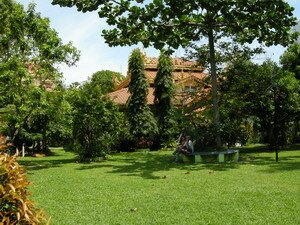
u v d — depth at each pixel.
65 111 17.64
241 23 17.89
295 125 27.48
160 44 17.67
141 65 28.81
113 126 19.88
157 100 29.25
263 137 30.33
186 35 18.98
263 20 16.67
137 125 28.08
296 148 23.34
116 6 16.34
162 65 28.95
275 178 10.59
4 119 16.31
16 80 15.23
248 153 20.42
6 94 15.30
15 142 24.27
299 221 5.98
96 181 10.94
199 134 18.05
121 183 10.41
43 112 16.59
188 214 6.55
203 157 16.58
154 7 15.89
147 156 21.41
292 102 21.39
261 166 13.92
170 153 23.62
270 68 21.23
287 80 20.81
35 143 26.11
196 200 7.73
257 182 9.95
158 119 28.89
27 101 15.59
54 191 9.21
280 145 24.55
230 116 22.56
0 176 3.32
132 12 16.16
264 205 7.12
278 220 6.05
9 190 3.26
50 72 16.91
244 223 5.89
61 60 17.06
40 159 21.05
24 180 3.44
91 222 6.15
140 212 6.79
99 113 19.12
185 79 28.94
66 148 30.11
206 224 5.89
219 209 6.89
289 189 8.78
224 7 15.95
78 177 12.01
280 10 16.02
